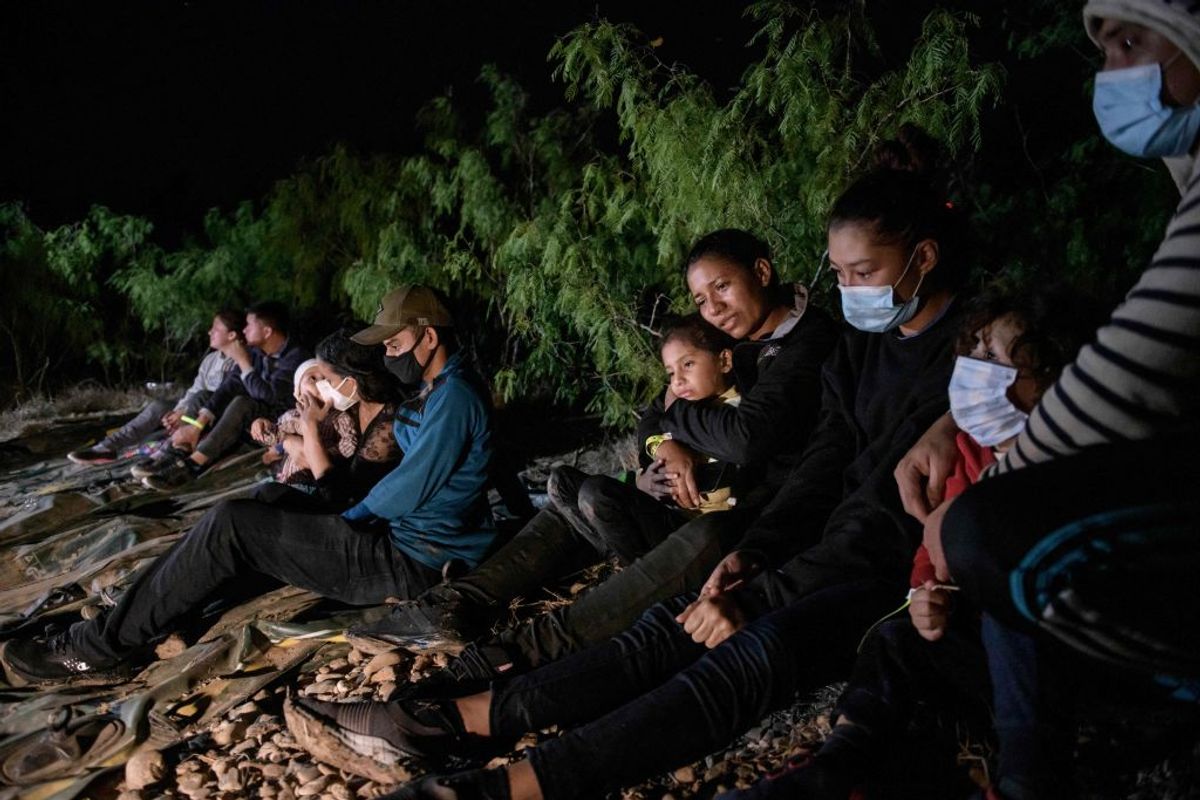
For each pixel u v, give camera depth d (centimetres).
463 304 732
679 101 488
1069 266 561
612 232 560
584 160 697
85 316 962
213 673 344
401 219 745
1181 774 221
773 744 269
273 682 335
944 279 280
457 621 334
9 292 969
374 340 363
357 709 272
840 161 463
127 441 680
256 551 351
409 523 366
